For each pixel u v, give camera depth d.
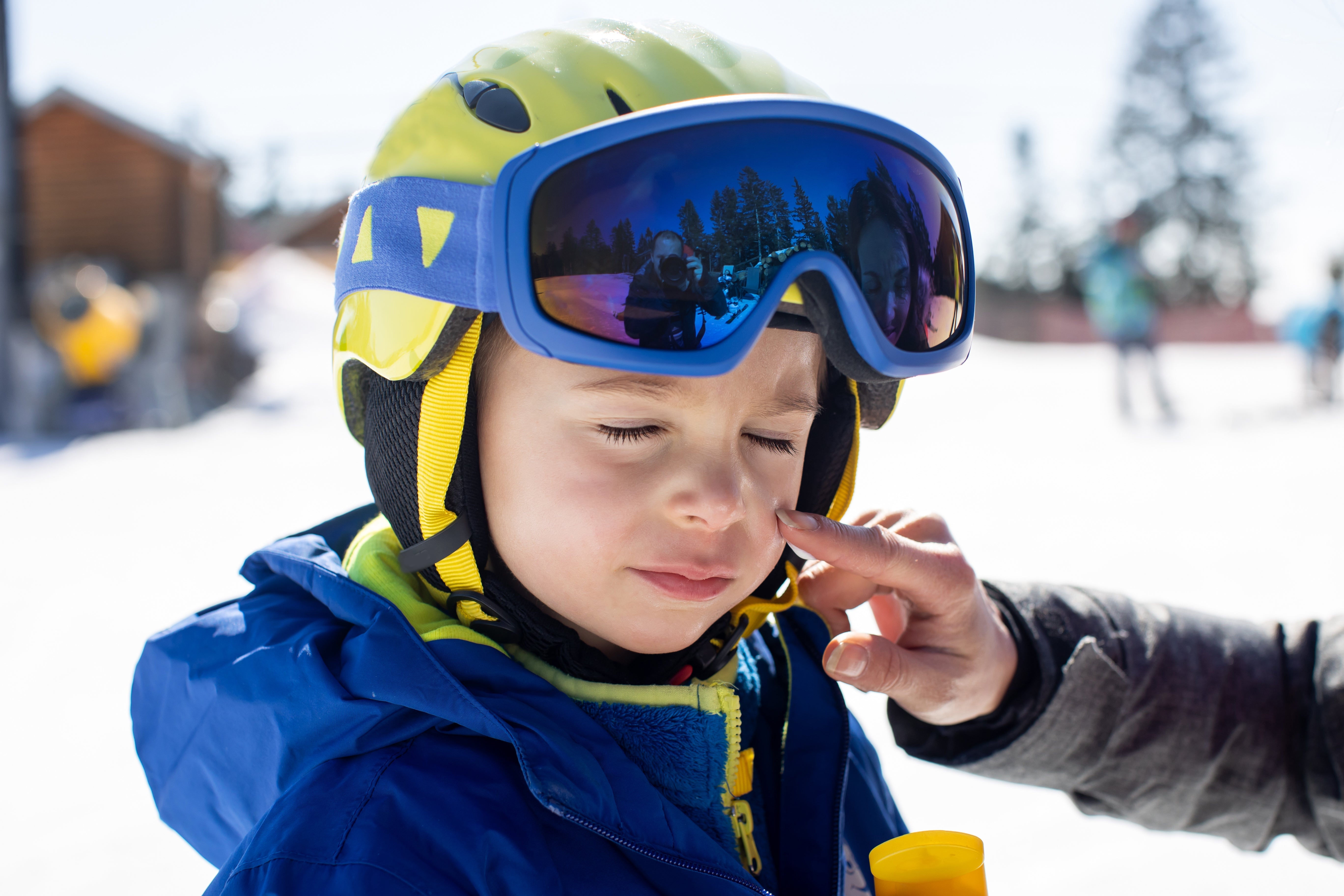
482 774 0.84
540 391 0.88
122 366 11.89
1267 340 35.56
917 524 1.24
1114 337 11.18
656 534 0.87
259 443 9.75
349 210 1.05
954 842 0.87
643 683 1.02
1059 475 7.13
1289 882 2.13
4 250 11.85
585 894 0.82
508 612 0.94
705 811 0.94
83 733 2.95
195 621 1.06
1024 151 51.88
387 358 0.94
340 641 0.95
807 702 1.11
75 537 5.70
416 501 0.96
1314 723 1.18
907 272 0.92
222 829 0.99
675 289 0.83
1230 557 4.50
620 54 0.97
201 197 16.69
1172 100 50.59
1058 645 1.19
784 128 0.88
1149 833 2.36
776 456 0.95
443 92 1.00
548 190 0.83
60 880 2.16
